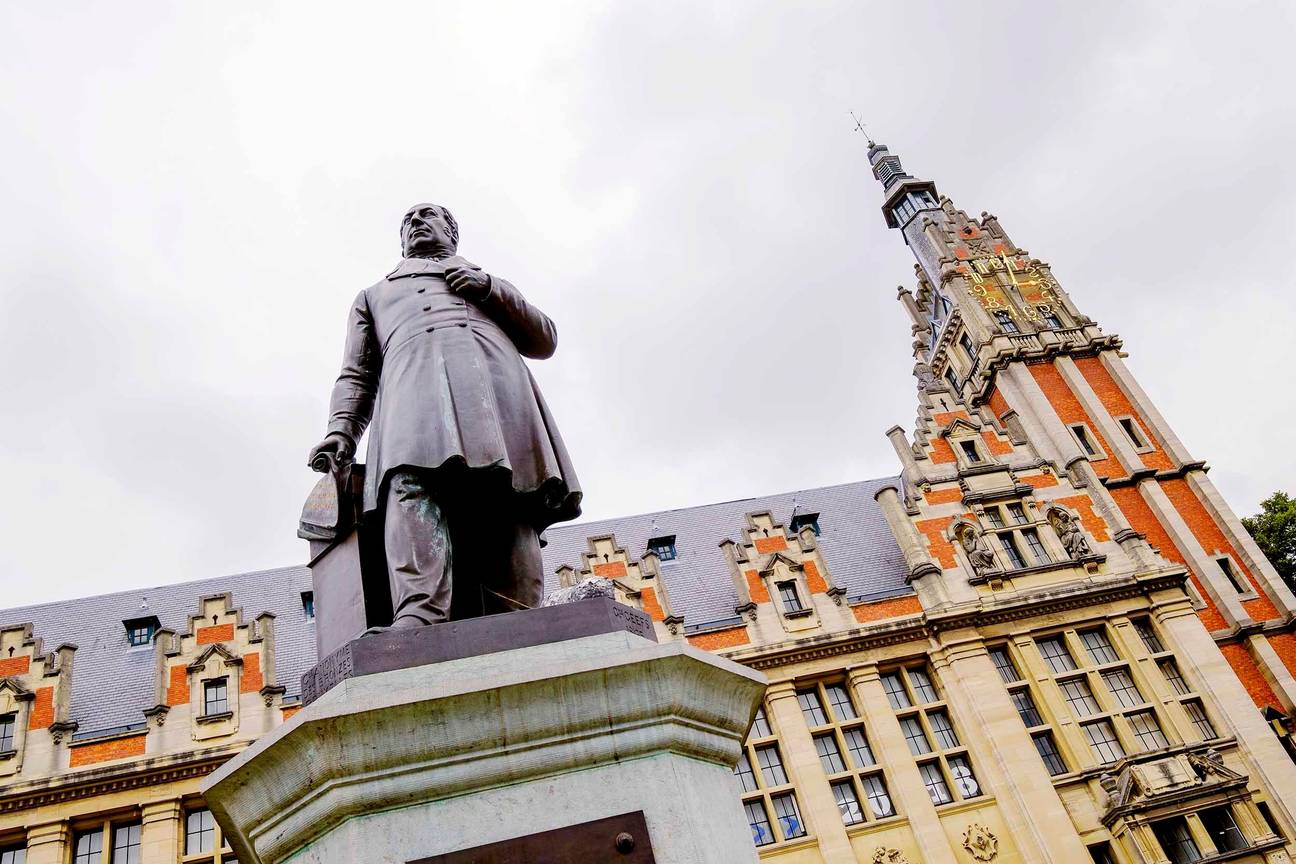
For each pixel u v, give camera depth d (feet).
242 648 76.84
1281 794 80.43
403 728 10.06
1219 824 77.61
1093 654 89.30
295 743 9.98
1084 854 74.38
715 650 83.92
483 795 10.12
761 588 89.15
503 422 14.07
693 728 11.22
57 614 97.91
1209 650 88.79
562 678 10.52
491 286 15.29
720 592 97.91
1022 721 82.23
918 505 97.91
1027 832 76.02
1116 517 98.73
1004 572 92.02
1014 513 100.12
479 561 14.17
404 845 9.66
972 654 85.46
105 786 68.59
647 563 89.81
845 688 85.20
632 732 10.68
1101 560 94.94
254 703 73.87
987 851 75.56
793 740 79.51
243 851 11.73
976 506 98.07
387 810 9.90
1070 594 90.17
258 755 10.19
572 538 112.78
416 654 11.17
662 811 10.23
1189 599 92.07
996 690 83.20
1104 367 134.51
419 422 13.20
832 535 109.50
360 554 13.52
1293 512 139.54
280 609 97.50
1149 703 84.89
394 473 12.98
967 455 106.01
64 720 71.41
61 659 74.90
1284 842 74.64
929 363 152.15
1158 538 116.57
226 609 78.84
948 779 79.51
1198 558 112.47
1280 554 140.15
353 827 9.73
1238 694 86.17
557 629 11.75
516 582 13.88
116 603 99.60
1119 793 77.00
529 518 14.46
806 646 84.33
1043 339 135.13
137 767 69.05
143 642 91.50
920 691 85.81
